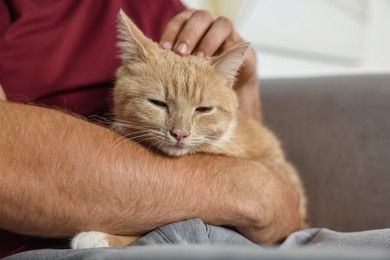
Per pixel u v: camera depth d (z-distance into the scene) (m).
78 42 1.33
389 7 2.71
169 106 1.19
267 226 1.10
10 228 0.93
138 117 1.19
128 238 1.00
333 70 2.61
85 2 1.38
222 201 1.01
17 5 1.27
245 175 1.08
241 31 2.32
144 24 1.48
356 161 1.64
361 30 2.63
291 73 2.49
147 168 0.97
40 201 0.89
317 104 1.76
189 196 0.99
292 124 1.78
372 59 2.71
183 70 1.22
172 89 1.19
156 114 1.18
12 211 0.89
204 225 0.98
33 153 0.89
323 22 2.51
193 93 1.20
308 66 2.53
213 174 1.04
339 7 2.54
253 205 1.04
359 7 2.60
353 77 1.78
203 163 1.06
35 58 1.23
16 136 0.89
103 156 0.94
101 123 1.21
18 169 0.87
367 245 0.94
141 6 1.51
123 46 1.25
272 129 1.80
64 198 0.91
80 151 0.92
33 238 1.09
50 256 0.89
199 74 1.23
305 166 1.72
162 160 1.00
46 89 1.24
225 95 1.29
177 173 1.00
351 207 1.61
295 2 2.43
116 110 1.24
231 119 1.33
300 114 1.78
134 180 0.95
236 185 1.05
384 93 1.67
